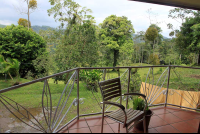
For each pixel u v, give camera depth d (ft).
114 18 74.64
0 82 33.42
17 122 13.70
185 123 7.29
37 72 40.88
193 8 9.76
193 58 50.55
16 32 41.14
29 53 41.60
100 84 6.10
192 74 38.63
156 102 15.44
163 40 71.46
